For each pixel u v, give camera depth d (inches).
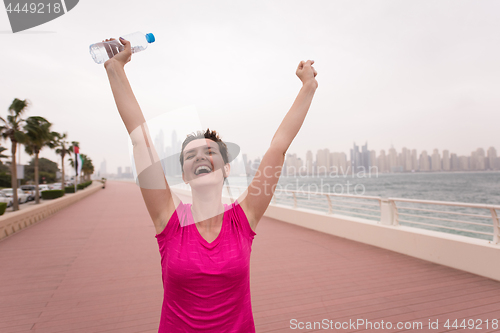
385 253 221.6
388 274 174.6
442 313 124.7
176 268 35.0
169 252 36.1
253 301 139.0
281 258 213.2
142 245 263.4
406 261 199.9
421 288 151.9
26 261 212.1
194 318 35.3
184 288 35.2
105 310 130.0
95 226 372.2
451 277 166.7
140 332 111.7
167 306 37.0
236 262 36.2
